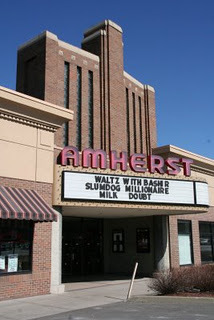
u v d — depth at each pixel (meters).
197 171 27.31
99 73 29.28
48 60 25.59
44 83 25.03
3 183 15.07
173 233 24.14
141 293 16.05
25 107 15.98
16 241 15.16
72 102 26.73
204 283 15.45
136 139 31.69
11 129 15.76
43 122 16.86
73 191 16.98
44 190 16.44
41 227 16.12
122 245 25.03
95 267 24.58
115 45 30.72
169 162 20.78
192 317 10.75
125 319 10.54
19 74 27.50
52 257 16.33
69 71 27.11
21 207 13.98
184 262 24.80
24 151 16.05
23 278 15.04
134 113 32.22
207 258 27.17
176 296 14.38
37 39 26.66
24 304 13.48
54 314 11.73
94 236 24.88
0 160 15.16
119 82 30.27
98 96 28.69
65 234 23.23
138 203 18.78
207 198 21.84
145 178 19.30
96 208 18.44
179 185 20.56
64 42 27.30
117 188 18.23
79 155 18.27
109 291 16.77
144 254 23.86
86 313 11.77
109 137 28.19
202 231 27.25
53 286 16.09
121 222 25.38
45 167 16.72
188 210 20.62
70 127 26.09
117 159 18.62
